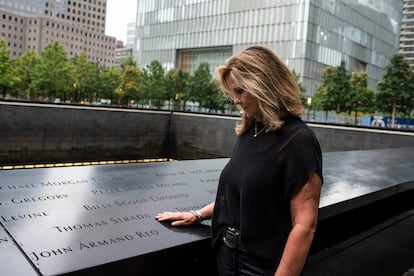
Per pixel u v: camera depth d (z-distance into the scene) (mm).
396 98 33156
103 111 22344
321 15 50656
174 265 1986
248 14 54250
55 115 20422
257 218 1640
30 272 1546
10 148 18922
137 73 47344
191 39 61125
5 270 1546
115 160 23250
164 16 64938
